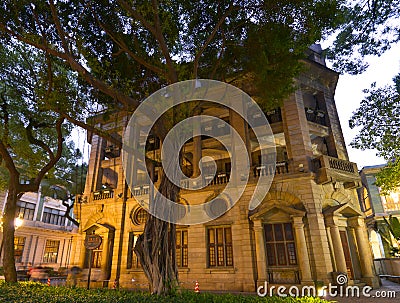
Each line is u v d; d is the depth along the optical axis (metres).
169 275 7.22
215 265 15.74
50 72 10.70
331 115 18.77
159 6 9.59
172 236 7.79
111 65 10.42
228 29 10.39
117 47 10.46
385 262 19.58
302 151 16.06
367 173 26.11
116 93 8.84
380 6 12.20
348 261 14.66
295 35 9.69
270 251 14.82
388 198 24.69
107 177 24.88
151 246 7.52
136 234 18.36
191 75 9.38
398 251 19.69
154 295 6.59
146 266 7.36
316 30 9.24
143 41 10.57
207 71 11.13
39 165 17.05
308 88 18.86
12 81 13.30
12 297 6.73
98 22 9.34
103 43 10.36
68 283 18.23
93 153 23.31
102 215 20.20
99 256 19.19
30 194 33.62
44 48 8.68
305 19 9.38
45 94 10.40
